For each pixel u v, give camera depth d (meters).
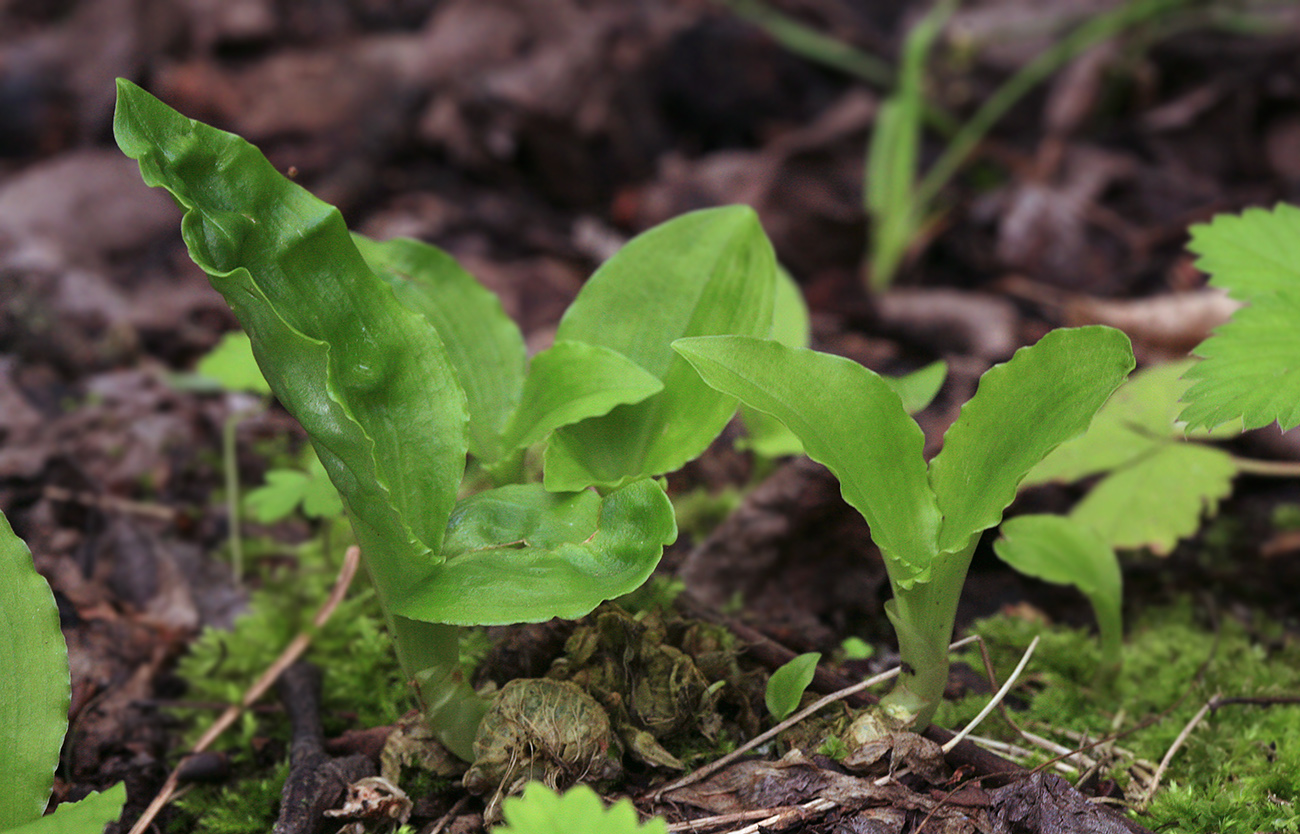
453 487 0.36
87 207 0.69
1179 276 0.67
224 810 0.39
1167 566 0.46
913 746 0.38
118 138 0.35
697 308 0.39
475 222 0.74
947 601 0.37
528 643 0.39
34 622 0.37
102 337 0.59
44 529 0.46
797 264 0.75
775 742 0.39
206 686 0.42
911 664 0.38
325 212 0.36
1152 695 0.42
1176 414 0.45
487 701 0.38
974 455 0.37
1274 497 0.48
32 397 0.53
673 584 0.41
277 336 0.35
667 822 0.37
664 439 0.38
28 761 0.36
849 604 0.44
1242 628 0.44
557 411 0.38
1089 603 0.45
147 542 0.46
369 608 0.43
